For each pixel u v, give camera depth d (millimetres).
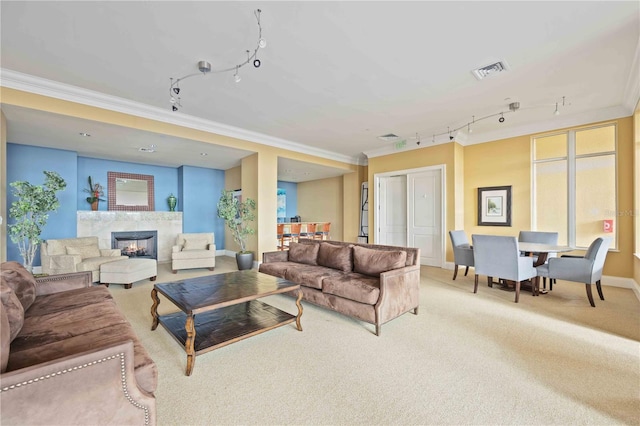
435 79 3322
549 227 4914
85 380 1078
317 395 1738
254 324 2529
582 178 4605
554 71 3131
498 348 2330
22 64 3014
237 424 1502
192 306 2072
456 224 5609
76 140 4750
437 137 5746
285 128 5219
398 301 2824
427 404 1656
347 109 4270
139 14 2256
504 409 1611
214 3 2139
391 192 6781
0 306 1180
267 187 5867
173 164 7047
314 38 2566
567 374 1955
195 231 7398
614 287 4184
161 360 2156
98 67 3070
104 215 5902
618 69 3086
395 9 2199
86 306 2039
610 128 4355
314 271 3482
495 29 2432
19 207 3484
